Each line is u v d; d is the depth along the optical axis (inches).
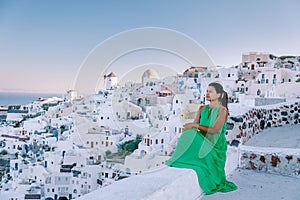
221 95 148.6
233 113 232.7
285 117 310.3
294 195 135.9
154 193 93.0
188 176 120.3
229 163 169.9
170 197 103.3
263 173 171.9
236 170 177.8
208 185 134.0
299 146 201.0
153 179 108.0
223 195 134.2
